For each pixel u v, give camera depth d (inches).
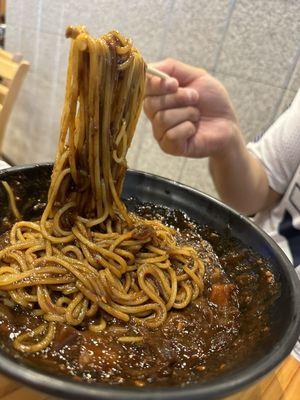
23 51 31.0
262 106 18.4
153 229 9.1
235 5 17.9
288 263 8.1
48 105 30.0
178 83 13.5
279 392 7.9
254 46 17.9
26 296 7.3
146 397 4.5
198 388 4.7
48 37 28.1
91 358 6.5
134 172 10.6
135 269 8.6
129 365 6.6
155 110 12.7
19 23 30.5
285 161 15.5
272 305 7.6
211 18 19.0
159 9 20.9
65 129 7.8
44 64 29.2
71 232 8.5
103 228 8.8
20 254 8.0
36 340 6.6
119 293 7.9
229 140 13.7
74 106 7.5
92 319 7.5
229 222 9.8
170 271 8.8
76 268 7.8
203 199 10.2
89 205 8.6
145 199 10.7
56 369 5.9
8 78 21.6
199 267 9.2
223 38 18.8
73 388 4.4
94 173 8.1
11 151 36.5
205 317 8.1
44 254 8.3
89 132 7.7
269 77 17.8
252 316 7.9
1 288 7.3
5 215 9.2
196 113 13.2
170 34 20.8
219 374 5.4
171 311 8.3
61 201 8.5
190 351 7.2
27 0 28.9
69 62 7.2
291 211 14.4
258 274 8.6
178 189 10.5
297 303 6.9
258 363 5.4
